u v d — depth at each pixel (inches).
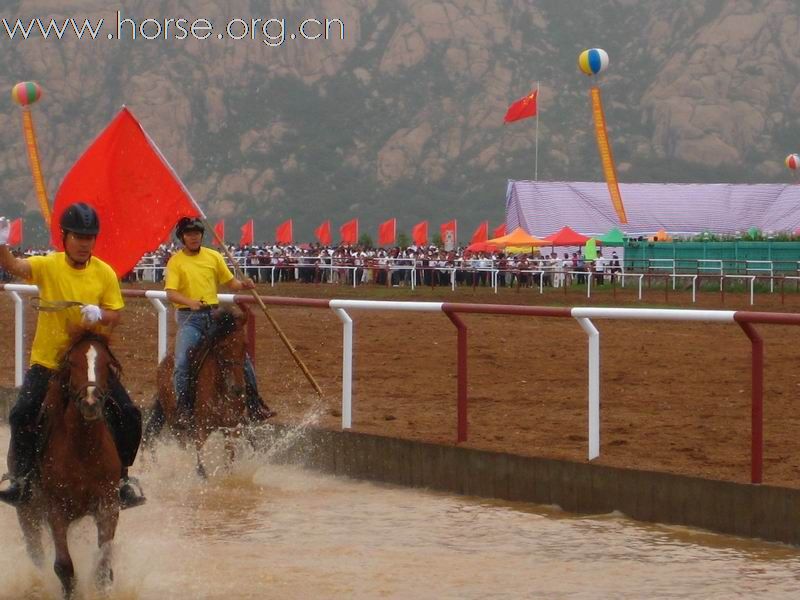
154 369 664.4
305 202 5034.5
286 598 290.2
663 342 799.1
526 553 329.4
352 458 445.7
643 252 1724.9
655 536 347.6
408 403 538.0
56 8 5615.2
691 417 491.8
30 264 287.4
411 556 327.3
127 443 301.0
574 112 5413.4
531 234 2010.3
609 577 304.3
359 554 330.0
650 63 5625.0
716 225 2078.0
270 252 1838.1
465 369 429.4
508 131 5290.4
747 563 316.5
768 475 365.4
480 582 301.4
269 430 476.7
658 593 289.6
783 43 5472.4
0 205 4778.5
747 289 1493.6
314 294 1440.7
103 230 494.6
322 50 5723.4
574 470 384.2
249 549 336.5
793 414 498.9
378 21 5974.4
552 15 5954.7
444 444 421.1
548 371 650.2
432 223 4884.4
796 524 333.1
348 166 5255.9
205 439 432.5
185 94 5339.6
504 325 938.7
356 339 825.5
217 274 453.4
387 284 1620.3
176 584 302.0
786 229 2060.8
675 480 360.8
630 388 582.6
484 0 5905.5
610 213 2047.2
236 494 412.2
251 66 5615.2
